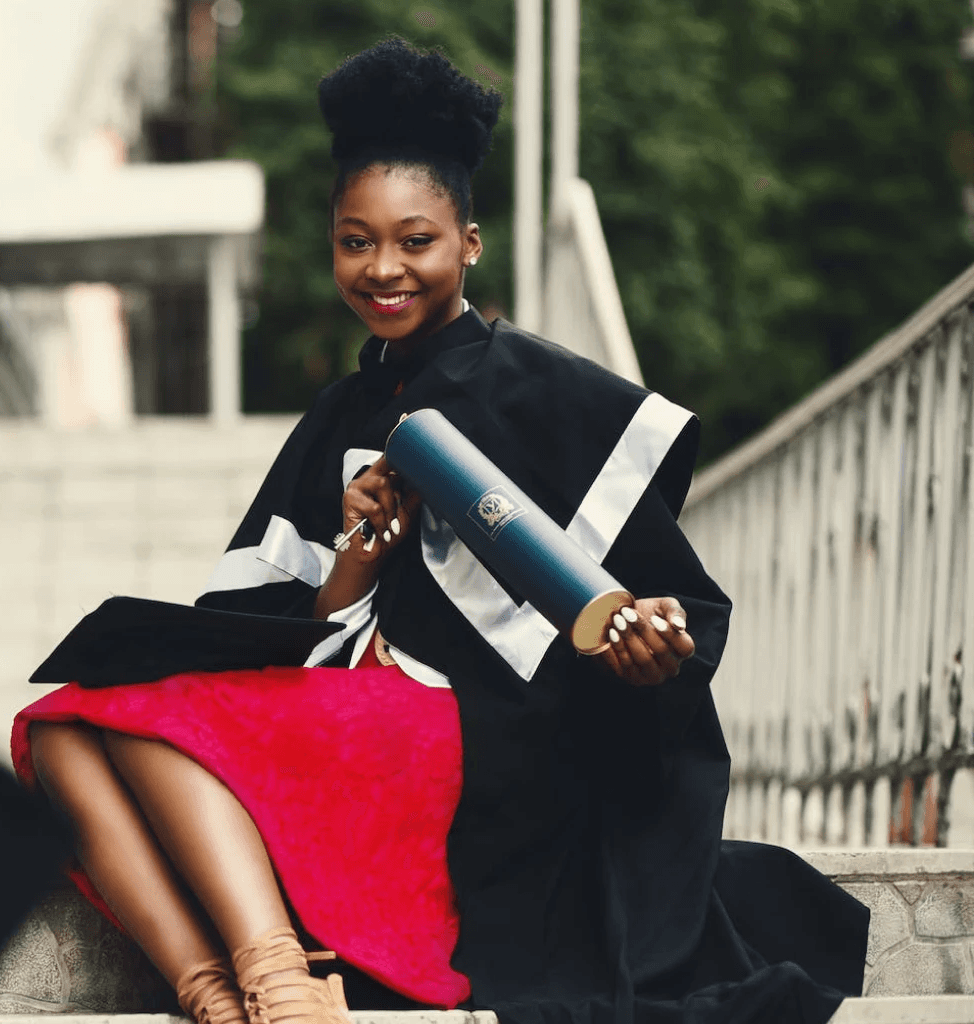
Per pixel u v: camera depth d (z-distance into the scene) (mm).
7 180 13445
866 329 24344
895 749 4070
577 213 7887
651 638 2508
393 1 19703
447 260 2854
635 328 19969
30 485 9500
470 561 2732
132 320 25078
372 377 2955
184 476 9633
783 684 5078
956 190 25234
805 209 24641
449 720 2643
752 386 22453
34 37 17672
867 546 4414
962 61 25859
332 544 2934
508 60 19781
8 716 8008
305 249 20203
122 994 2768
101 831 2441
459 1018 2436
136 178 13477
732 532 5836
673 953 2572
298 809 2490
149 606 2432
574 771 2766
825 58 25000
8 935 1949
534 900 2660
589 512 2738
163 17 24781
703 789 2750
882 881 3094
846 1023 2551
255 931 2311
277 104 20047
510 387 2811
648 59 20250
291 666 2600
